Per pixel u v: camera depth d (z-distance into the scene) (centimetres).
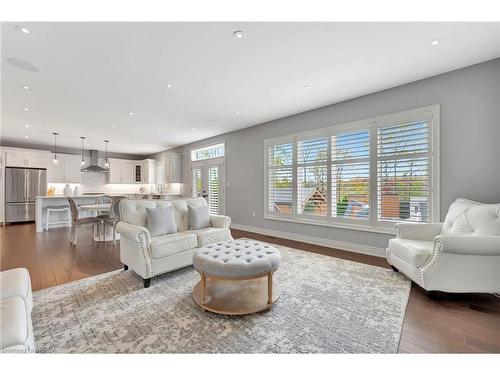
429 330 165
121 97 352
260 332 163
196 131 575
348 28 202
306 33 208
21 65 257
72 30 199
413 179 312
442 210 289
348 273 272
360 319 178
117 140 673
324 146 405
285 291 225
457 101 277
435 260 207
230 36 211
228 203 594
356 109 364
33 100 361
